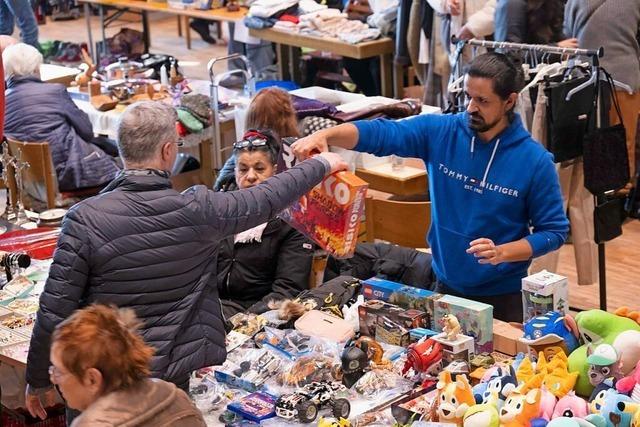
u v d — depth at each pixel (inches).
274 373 121.9
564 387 105.7
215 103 258.5
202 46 486.3
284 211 123.7
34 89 252.7
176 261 111.8
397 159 217.5
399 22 306.3
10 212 200.4
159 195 111.3
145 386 87.4
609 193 193.5
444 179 140.9
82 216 109.8
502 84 130.0
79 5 579.2
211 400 118.5
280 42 335.9
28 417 160.6
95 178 254.2
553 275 126.9
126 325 88.4
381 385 117.0
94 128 268.4
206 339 115.9
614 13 241.6
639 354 105.4
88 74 282.4
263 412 113.3
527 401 100.9
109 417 83.9
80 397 86.9
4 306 152.7
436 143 140.7
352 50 315.0
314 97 251.1
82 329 85.6
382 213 185.3
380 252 169.8
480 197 137.9
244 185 147.9
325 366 120.7
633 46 245.4
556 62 220.4
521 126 136.9
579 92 191.2
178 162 266.4
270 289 157.9
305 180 115.0
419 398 111.8
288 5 340.2
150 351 88.7
